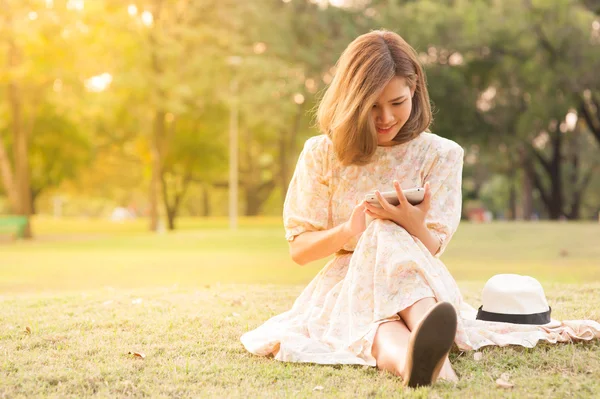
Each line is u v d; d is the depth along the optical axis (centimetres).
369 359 281
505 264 1052
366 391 250
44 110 3044
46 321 407
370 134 296
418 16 2688
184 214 6378
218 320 405
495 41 2628
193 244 1884
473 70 2845
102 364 299
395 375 269
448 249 1360
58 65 2309
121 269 1105
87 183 4412
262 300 499
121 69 2600
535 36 2566
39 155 3434
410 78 295
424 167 310
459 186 312
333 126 301
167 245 1880
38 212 7381
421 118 311
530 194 3862
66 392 260
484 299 333
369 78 289
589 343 314
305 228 320
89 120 3241
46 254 1566
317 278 333
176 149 3391
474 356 295
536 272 890
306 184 321
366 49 295
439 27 2662
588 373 272
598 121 3002
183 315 424
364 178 314
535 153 3338
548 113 2664
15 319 415
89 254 1552
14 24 2117
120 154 3906
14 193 2508
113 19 2409
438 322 236
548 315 328
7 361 304
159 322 398
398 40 300
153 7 2677
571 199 4306
